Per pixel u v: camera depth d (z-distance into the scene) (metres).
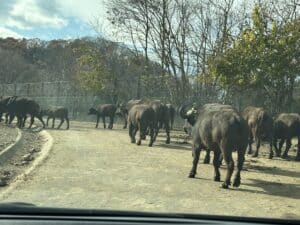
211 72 24.67
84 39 57.03
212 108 14.28
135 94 41.62
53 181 11.98
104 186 11.66
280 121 19.09
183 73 37.59
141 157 16.92
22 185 11.36
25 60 85.38
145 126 20.92
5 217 2.78
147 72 41.12
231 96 27.81
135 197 10.59
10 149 17.22
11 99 29.70
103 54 43.94
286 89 26.20
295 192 12.03
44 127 29.88
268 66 23.56
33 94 49.50
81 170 13.75
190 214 3.06
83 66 49.97
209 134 12.62
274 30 23.62
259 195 11.46
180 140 24.00
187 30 38.44
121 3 41.91
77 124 35.91
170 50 38.81
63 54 64.75
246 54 23.66
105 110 31.88
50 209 2.92
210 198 10.85
